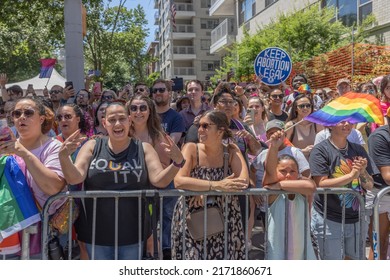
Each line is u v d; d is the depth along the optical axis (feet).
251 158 14.78
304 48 48.73
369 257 13.50
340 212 12.00
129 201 10.60
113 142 10.76
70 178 9.89
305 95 16.85
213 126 10.88
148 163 10.81
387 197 12.89
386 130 12.52
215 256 10.79
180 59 159.02
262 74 23.13
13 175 10.12
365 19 44.80
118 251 10.70
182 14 157.69
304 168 13.53
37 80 55.16
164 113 17.72
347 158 12.39
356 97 12.30
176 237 10.98
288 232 11.22
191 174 11.27
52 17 55.16
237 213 11.18
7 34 74.49
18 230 9.83
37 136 10.63
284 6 65.05
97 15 88.89
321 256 12.04
